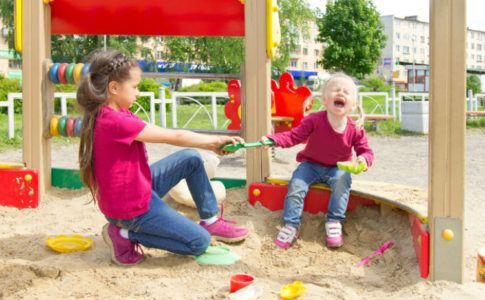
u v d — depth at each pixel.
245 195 3.98
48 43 4.28
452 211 2.56
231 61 29.78
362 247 3.26
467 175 6.32
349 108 3.39
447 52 2.50
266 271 2.90
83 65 4.13
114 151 2.73
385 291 2.56
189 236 2.87
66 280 2.60
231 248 3.17
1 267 2.75
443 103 2.53
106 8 4.26
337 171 3.46
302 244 3.31
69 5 4.29
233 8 4.09
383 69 83.25
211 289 2.54
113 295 2.46
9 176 4.05
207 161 4.04
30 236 3.35
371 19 37.31
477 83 46.47
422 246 2.63
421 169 6.82
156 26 4.23
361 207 3.59
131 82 2.80
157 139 2.74
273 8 3.91
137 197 2.77
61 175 4.36
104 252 3.04
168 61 30.91
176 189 3.72
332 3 37.56
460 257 2.56
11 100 9.55
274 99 7.08
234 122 7.10
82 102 2.78
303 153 3.59
